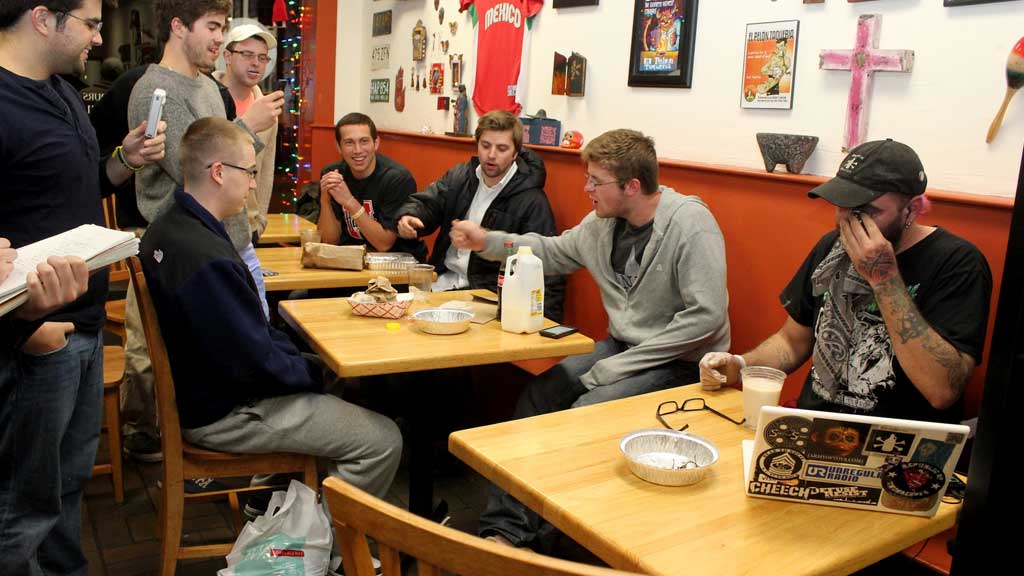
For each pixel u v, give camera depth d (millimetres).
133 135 2219
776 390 1701
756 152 2832
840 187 1751
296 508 2010
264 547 1962
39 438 1806
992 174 2188
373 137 3721
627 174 2516
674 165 2979
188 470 2100
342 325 2377
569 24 3648
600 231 2764
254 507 2664
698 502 1378
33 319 1568
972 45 2219
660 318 2604
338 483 1036
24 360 1756
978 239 2123
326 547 2010
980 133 2213
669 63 3117
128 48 6359
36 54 1763
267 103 2662
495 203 3447
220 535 2627
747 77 2828
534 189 3438
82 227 1729
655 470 1420
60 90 1892
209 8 2533
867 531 1311
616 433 1672
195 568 2426
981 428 1272
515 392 3443
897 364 1777
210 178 2133
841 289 1860
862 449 1337
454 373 3432
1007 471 1253
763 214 2688
